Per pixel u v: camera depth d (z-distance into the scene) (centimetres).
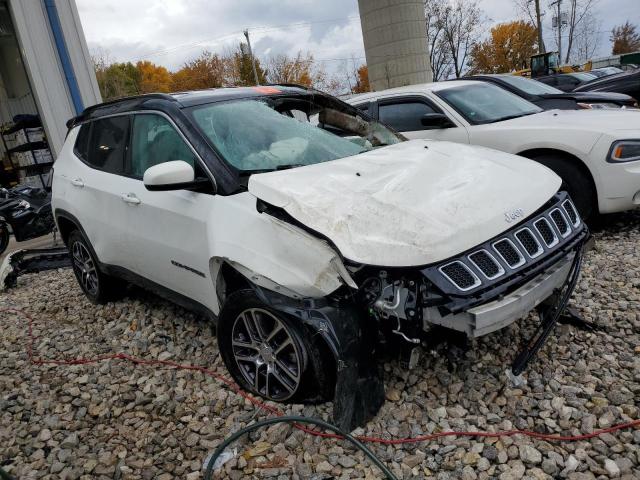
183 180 287
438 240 225
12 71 1591
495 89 631
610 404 246
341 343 232
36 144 1341
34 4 1255
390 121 605
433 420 247
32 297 538
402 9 1911
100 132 415
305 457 236
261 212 261
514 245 239
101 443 268
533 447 225
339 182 268
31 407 311
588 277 385
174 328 389
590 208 470
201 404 289
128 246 368
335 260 229
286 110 362
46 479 246
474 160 298
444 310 220
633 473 207
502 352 290
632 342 294
